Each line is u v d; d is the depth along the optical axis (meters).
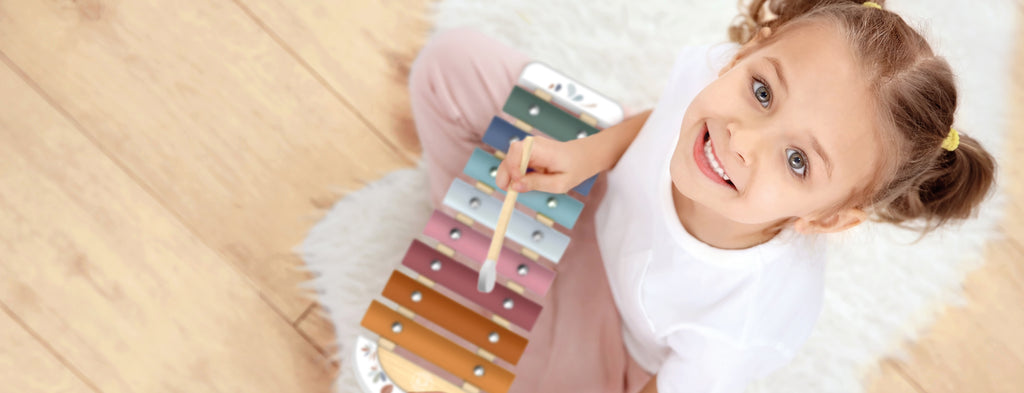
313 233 1.37
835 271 1.43
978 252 1.46
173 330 1.32
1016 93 1.51
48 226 1.32
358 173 1.39
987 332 1.45
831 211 0.92
